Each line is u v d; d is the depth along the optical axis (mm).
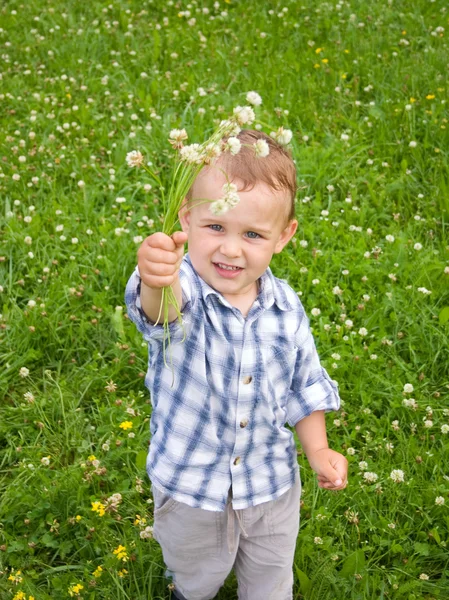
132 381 3814
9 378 3846
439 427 3607
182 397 2275
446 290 4336
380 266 4496
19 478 3330
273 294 2295
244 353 2232
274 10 7625
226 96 6113
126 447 3438
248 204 2102
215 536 2455
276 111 5895
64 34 7156
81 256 4512
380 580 3016
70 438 3543
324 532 3111
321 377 2465
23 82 6379
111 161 5453
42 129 5793
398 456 3408
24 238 4586
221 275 2170
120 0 7797
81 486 3172
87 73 6629
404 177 5266
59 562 3053
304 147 5531
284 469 2420
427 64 6570
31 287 4344
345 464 2447
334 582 2916
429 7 7637
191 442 2303
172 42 7031
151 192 5145
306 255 4551
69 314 4164
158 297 2090
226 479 2342
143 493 3238
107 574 2887
